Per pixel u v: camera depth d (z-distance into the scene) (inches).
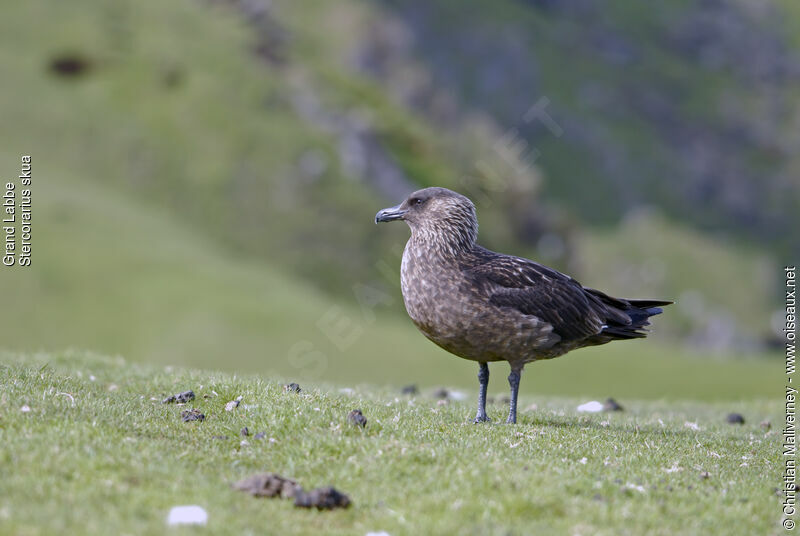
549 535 288.4
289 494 315.6
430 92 4933.6
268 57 4210.1
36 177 2925.7
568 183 6038.4
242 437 380.2
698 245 5132.9
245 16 4478.3
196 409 417.1
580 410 609.0
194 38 4010.8
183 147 3371.1
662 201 6176.2
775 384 2817.4
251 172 3383.4
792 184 6628.9
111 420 374.6
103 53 3644.2
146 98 3545.8
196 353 2250.2
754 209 6412.4
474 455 361.4
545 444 394.3
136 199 3100.4
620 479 348.5
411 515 303.3
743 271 4945.9
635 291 4569.4
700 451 423.5
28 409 365.1
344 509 309.9
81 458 319.0
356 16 4968.0
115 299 2389.3
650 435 454.9
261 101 3767.2
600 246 4827.8
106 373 553.3
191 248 2792.8
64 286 2380.7
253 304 2477.9
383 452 356.2
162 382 504.4
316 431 381.1
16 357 615.5
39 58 3543.3
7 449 319.0
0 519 269.1
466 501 312.0
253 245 3112.7
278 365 2265.0
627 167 6284.5
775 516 330.0
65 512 277.9
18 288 2326.5
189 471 330.3
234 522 285.4
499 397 685.9
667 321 4402.1
